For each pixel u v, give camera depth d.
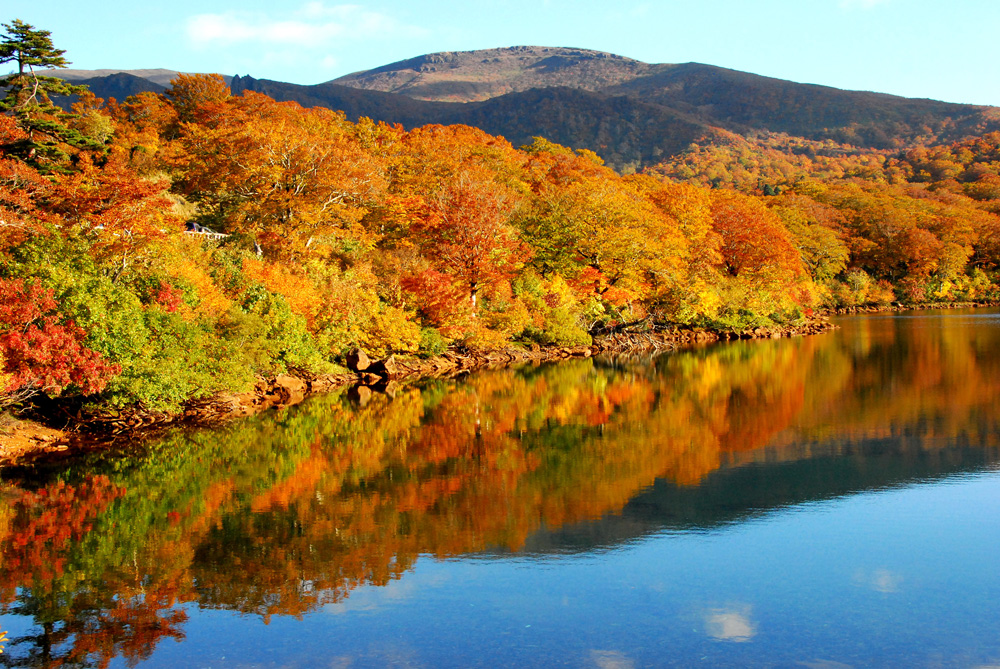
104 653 13.11
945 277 123.19
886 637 13.34
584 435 30.59
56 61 54.34
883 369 47.00
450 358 55.28
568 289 66.38
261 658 12.91
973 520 19.09
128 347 28.95
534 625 13.98
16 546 18.28
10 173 36.84
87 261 29.53
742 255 83.44
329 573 16.55
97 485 23.59
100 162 57.31
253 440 29.98
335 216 53.94
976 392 37.31
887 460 25.11
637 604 14.80
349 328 47.31
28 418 29.27
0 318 24.84
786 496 21.59
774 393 39.69
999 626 13.66
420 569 16.72
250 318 36.50
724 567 16.53
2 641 13.52
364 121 107.88
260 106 84.94
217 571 16.70
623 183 104.69
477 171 81.06
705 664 12.55
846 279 119.56
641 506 21.00
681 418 33.75
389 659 12.81
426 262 56.31
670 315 72.44
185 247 38.47
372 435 30.92
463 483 23.56
